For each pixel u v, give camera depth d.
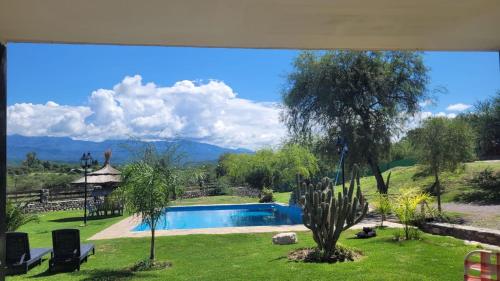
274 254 8.27
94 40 3.43
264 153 29.19
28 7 2.71
